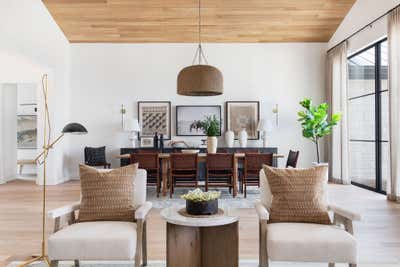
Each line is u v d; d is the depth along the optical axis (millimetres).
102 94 8031
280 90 8000
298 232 2273
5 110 8055
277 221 2545
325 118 7000
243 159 6168
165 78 8031
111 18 7062
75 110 8023
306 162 7984
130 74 8031
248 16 6961
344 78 7051
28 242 3430
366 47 6520
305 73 8000
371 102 6520
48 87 7309
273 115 8000
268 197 2762
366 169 6738
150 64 8031
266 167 2717
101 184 2656
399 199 5211
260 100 8016
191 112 8008
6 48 6125
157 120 8031
